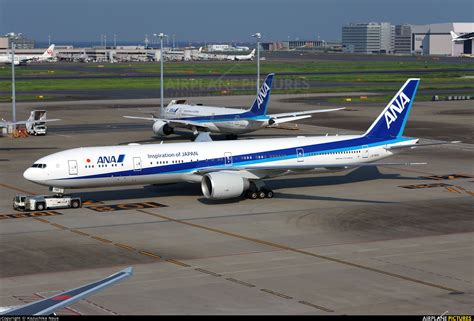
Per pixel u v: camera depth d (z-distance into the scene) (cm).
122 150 12706
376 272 8750
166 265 9088
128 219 11650
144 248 9906
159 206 12600
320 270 8844
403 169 16312
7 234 10694
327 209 12331
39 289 8181
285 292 8019
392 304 7606
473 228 10981
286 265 9069
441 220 11500
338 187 14325
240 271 8819
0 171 16075
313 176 15512
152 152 12812
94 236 10569
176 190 14000
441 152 18612
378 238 10394
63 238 10456
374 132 14300
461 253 9594
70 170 12256
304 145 13738
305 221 11462
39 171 12162
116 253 9656
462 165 16800
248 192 13262
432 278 8512
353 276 8600
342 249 9812
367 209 12319
